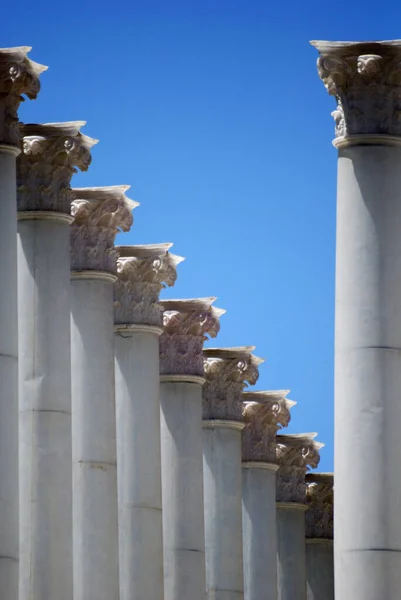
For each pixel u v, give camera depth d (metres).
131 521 147.00
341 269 91.00
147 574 146.50
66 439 114.31
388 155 91.38
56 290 115.44
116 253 136.50
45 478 113.00
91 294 134.12
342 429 89.88
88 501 131.75
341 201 91.69
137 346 149.88
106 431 133.00
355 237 90.56
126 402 149.00
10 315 97.94
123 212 135.50
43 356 114.25
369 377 89.31
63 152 116.19
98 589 130.88
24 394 114.06
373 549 88.12
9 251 98.56
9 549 96.06
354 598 88.12
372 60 91.56
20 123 116.19
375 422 89.06
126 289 150.12
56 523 112.81
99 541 131.50
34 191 116.06
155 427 149.50
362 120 91.75
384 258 90.06
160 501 149.00
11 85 100.06
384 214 90.44
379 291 89.81
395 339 89.75
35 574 111.88
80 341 133.38
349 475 89.19
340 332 90.56
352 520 88.75
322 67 93.00
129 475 148.12
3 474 96.38
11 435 97.00
